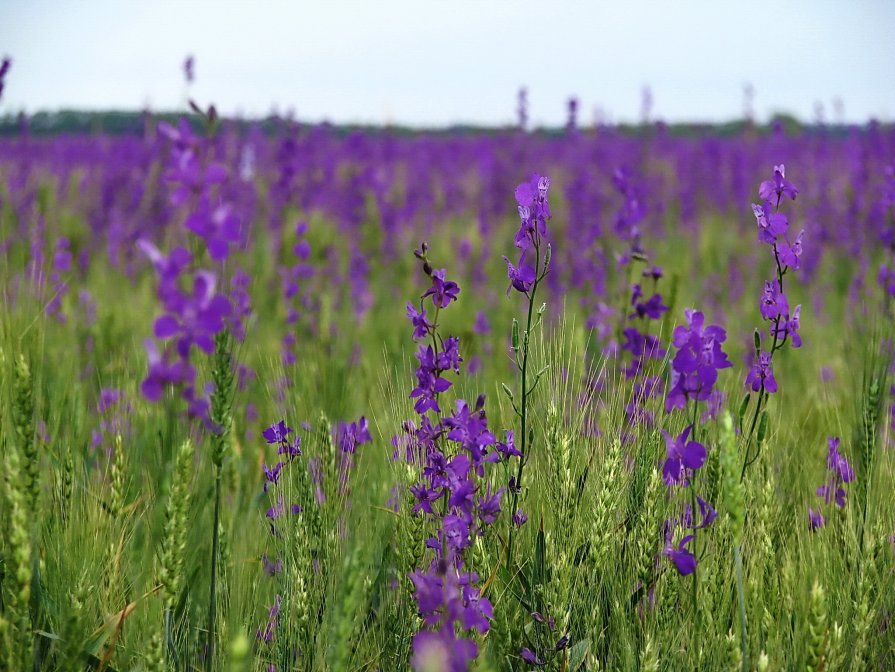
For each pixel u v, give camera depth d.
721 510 2.55
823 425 4.11
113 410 3.98
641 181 13.38
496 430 3.44
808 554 2.87
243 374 4.61
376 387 4.66
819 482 3.42
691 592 2.54
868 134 13.62
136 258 9.27
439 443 2.55
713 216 14.06
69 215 11.84
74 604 2.31
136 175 11.66
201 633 2.78
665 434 2.31
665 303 4.78
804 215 12.13
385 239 10.27
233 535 3.11
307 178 11.91
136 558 3.07
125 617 2.55
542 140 15.34
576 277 7.70
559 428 2.69
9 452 2.65
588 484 2.73
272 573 2.95
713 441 2.70
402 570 2.61
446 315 8.07
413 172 15.55
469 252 9.63
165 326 1.64
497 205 11.85
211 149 1.78
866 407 3.26
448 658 1.79
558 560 2.49
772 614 2.49
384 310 8.38
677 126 26.14
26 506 2.22
